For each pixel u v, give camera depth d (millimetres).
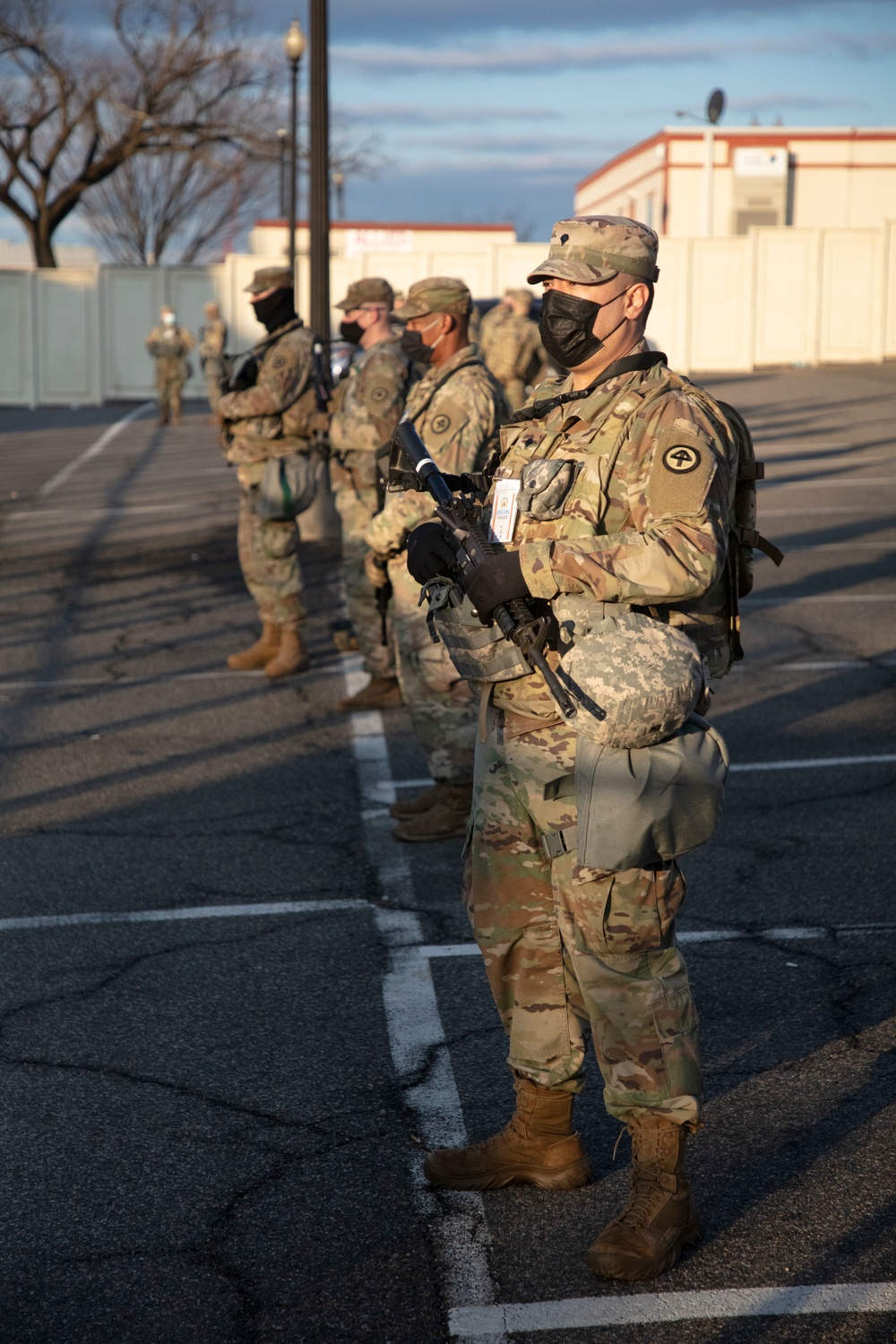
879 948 4238
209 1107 3428
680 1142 2795
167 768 6242
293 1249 2854
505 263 29016
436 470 3004
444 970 4188
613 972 2732
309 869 5031
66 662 8250
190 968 4230
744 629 8484
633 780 2582
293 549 7684
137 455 19266
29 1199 3053
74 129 36969
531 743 2811
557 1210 2965
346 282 28922
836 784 5750
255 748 6520
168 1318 2648
